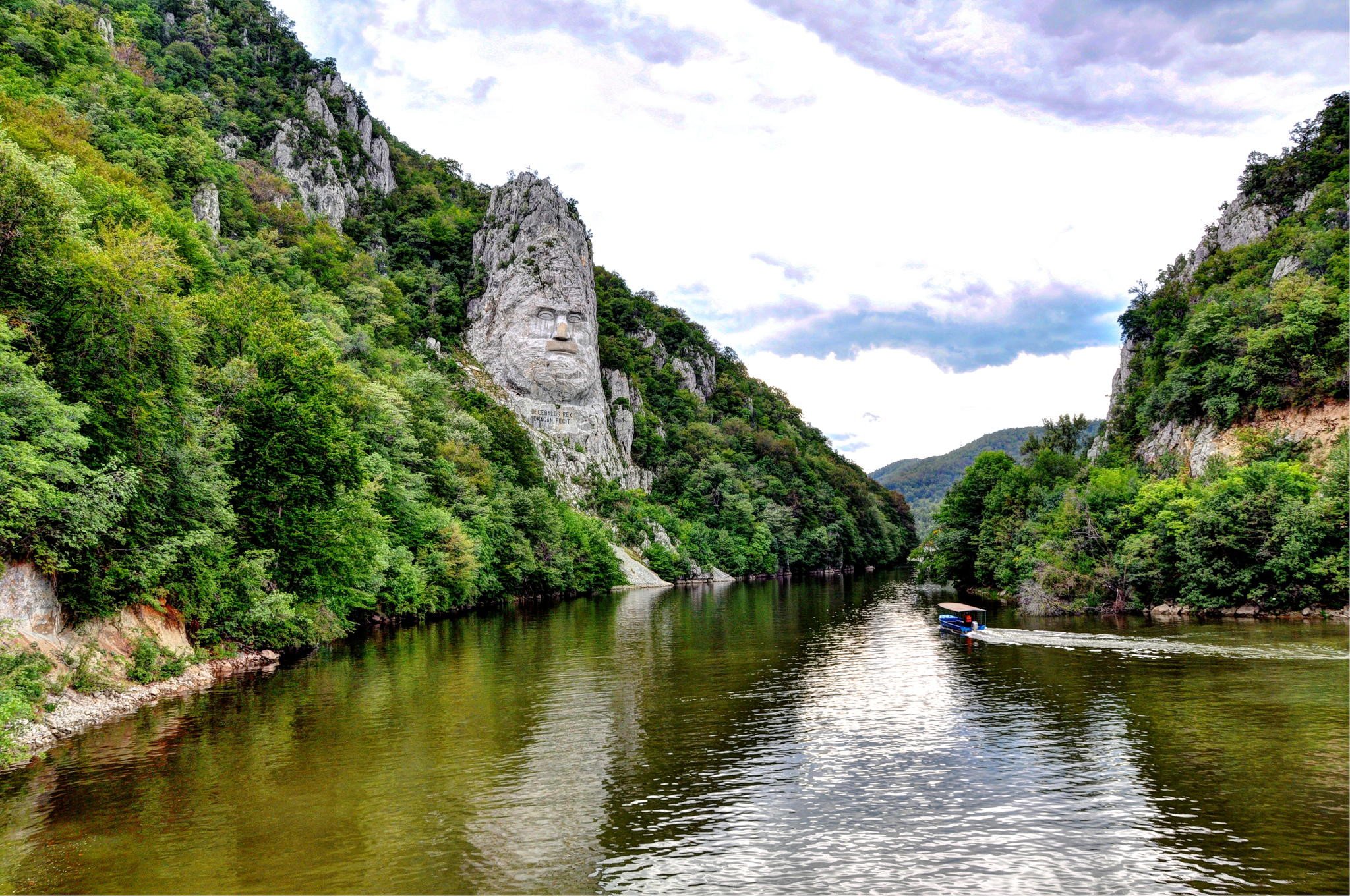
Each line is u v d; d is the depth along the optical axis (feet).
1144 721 93.66
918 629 197.16
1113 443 368.89
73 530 94.58
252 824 62.80
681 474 607.37
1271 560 187.83
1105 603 218.79
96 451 106.52
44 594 97.19
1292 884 50.88
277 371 157.79
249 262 322.14
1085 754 81.30
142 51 474.49
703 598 333.62
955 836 60.18
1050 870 53.78
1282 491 194.90
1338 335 237.04
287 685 121.70
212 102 496.64
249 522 145.79
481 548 264.11
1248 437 244.83
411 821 63.82
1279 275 309.83
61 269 105.40
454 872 54.08
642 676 130.52
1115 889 50.72
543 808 66.69
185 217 285.02
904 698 110.83
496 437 380.17
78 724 92.84
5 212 99.30
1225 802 66.18
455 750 85.10
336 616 174.91
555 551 335.06
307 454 151.12
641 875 53.47
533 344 523.29
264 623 143.64
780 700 110.93
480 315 548.31
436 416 330.34
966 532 311.47
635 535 479.41
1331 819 61.87
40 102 261.24
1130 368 446.60
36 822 63.05
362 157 612.70
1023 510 281.95
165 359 119.24
